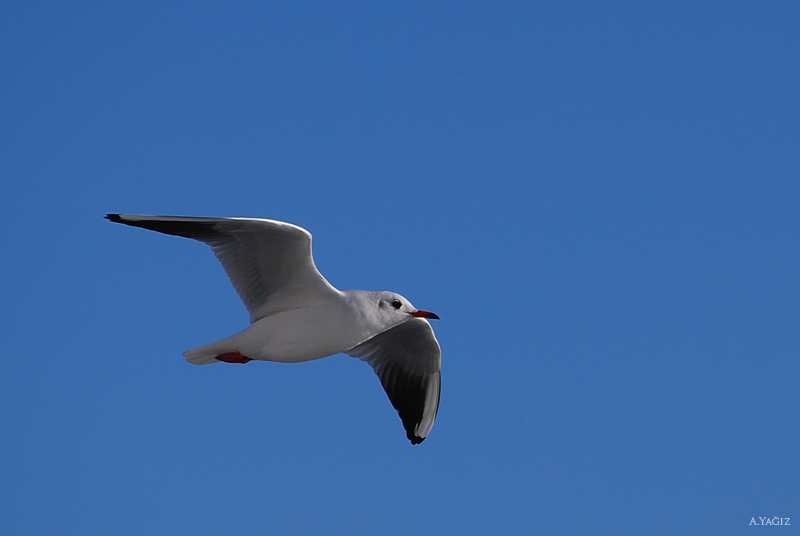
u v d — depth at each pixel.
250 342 14.24
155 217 13.20
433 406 17.31
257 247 13.88
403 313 14.82
